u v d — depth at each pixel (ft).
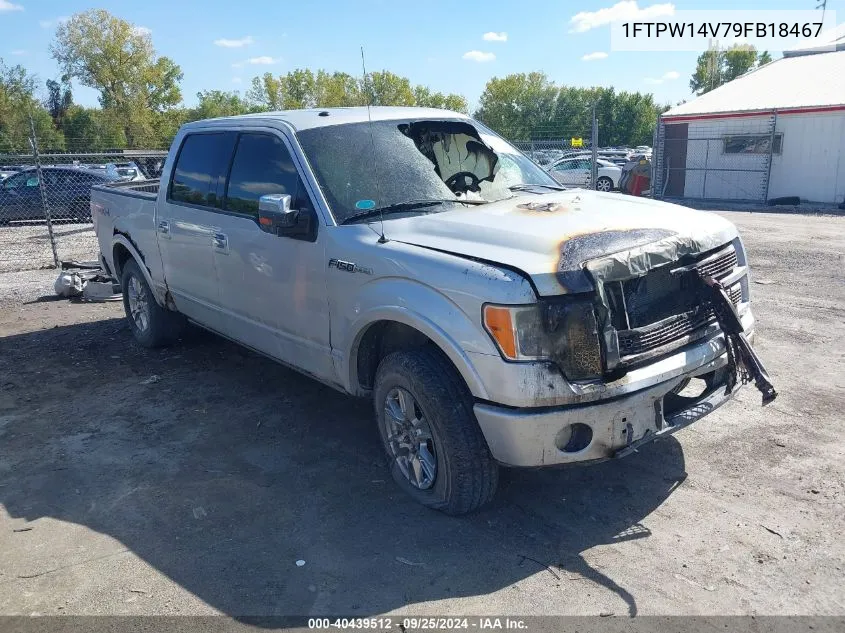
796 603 9.61
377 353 13.46
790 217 52.85
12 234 51.26
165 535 11.90
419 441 12.12
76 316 26.89
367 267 12.39
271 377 19.19
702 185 70.64
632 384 10.68
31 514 12.75
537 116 245.65
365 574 10.65
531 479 13.26
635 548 11.00
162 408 17.35
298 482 13.51
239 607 10.02
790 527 11.30
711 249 12.17
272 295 14.99
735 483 12.71
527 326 10.33
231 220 15.96
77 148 197.06
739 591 9.90
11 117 199.31
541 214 12.71
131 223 20.65
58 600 10.32
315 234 13.57
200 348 21.98
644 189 74.18
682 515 11.81
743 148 67.05
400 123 15.71
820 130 62.08
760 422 15.06
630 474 13.25
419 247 11.90
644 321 11.21
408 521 12.02
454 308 10.96
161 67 230.27
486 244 11.50
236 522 12.19
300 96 213.66
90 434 16.02
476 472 11.43
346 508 12.51
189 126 18.52
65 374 20.13
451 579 10.46
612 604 9.75
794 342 20.22
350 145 14.67
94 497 13.25
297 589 10.37
